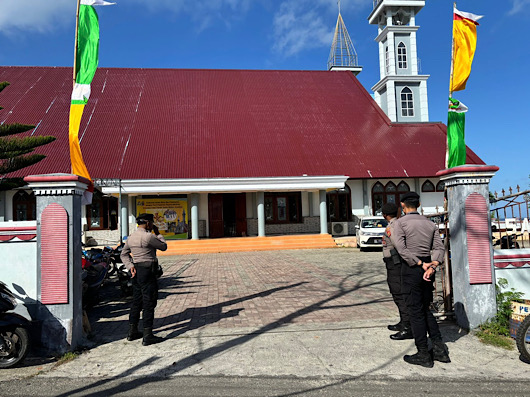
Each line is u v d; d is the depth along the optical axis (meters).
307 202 24.91
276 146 24.55
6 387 4.26
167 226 21.70
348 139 25.98
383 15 31.44
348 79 32.84
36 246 5.44
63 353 5.18
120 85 28.77
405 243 4.78
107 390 4.13
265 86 30.70
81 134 23.47
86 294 6.97
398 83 30.12
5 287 4.95
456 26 6.52
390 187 24.78
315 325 6.21
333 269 12.65
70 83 28.17
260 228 21.62
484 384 4.11
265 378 4.32
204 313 7.24
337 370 4.50
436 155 25.14
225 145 24.09
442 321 6.29
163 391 4.07
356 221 24.48
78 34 6.46
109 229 22.66
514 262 6.01
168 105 27.14
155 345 5.54
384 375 4.36
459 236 5.96
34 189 5.35
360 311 7.04
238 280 10.90
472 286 5.82
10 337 4.83
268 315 6.93
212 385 4.18
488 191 5.95
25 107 25.06
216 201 23.84
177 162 22.25
